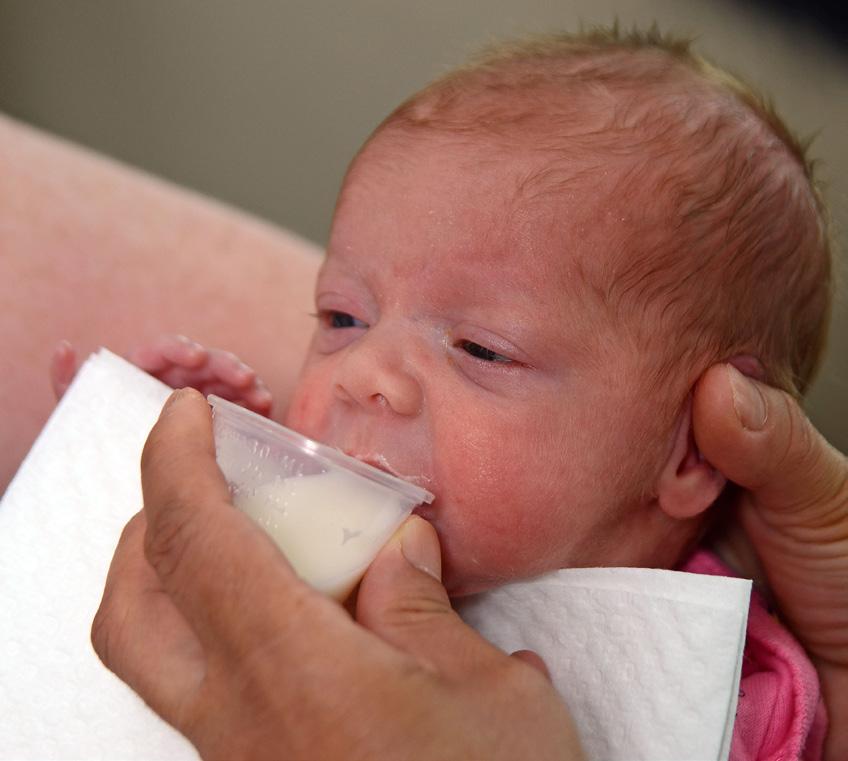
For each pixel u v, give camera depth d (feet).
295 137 8.69
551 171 3.34
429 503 3.14
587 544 3.39
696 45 7.67
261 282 5.25
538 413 3.21
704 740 2.83
